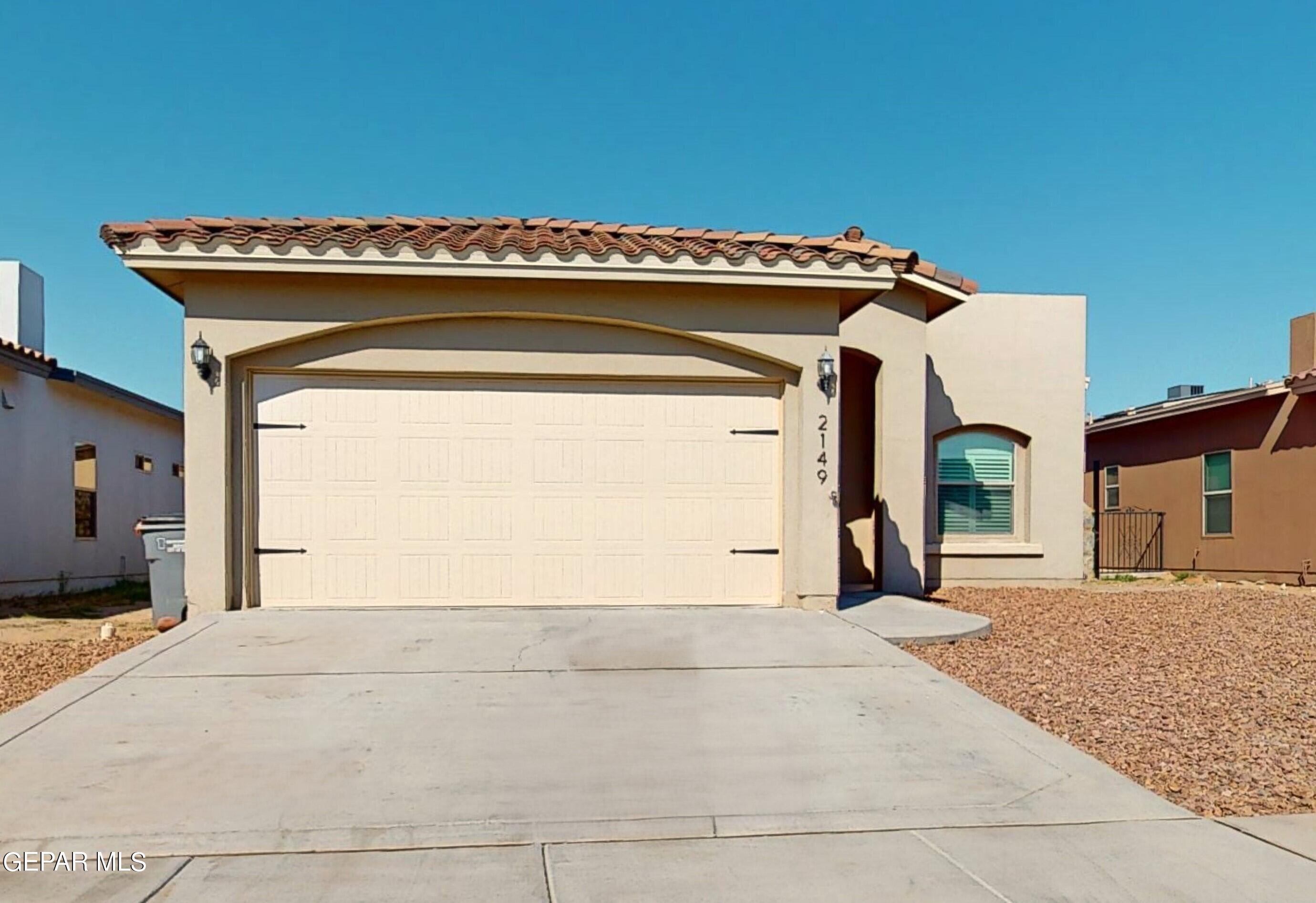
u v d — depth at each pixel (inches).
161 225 355.9
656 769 215.9
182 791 198.8
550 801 197.0
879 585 508.1
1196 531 782.5
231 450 375.2
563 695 269.4
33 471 620.1
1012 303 604.4
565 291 384.2
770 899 157.4
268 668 290.8
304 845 176.2
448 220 438.3
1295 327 750.5
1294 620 444.1
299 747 225.5
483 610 383.9
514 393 393.1
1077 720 262.1
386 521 385.1
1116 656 346.9
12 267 652.7
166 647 313.3
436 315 378.9
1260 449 710.5
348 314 374.3
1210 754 234.5
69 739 228.4
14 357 564.1
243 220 386.0
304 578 380.8
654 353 394.9
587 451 395.5
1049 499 604.4
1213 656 347.6
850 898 157.6
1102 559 904.9
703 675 291.4
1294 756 232.5
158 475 847.1
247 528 377.7
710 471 401.1
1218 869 169.2
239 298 369.7
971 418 597.3
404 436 387.2
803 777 212.8
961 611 467.2
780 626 358.0
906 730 245.0
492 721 246.1
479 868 168.6
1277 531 690.2
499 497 390.6
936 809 196.9
